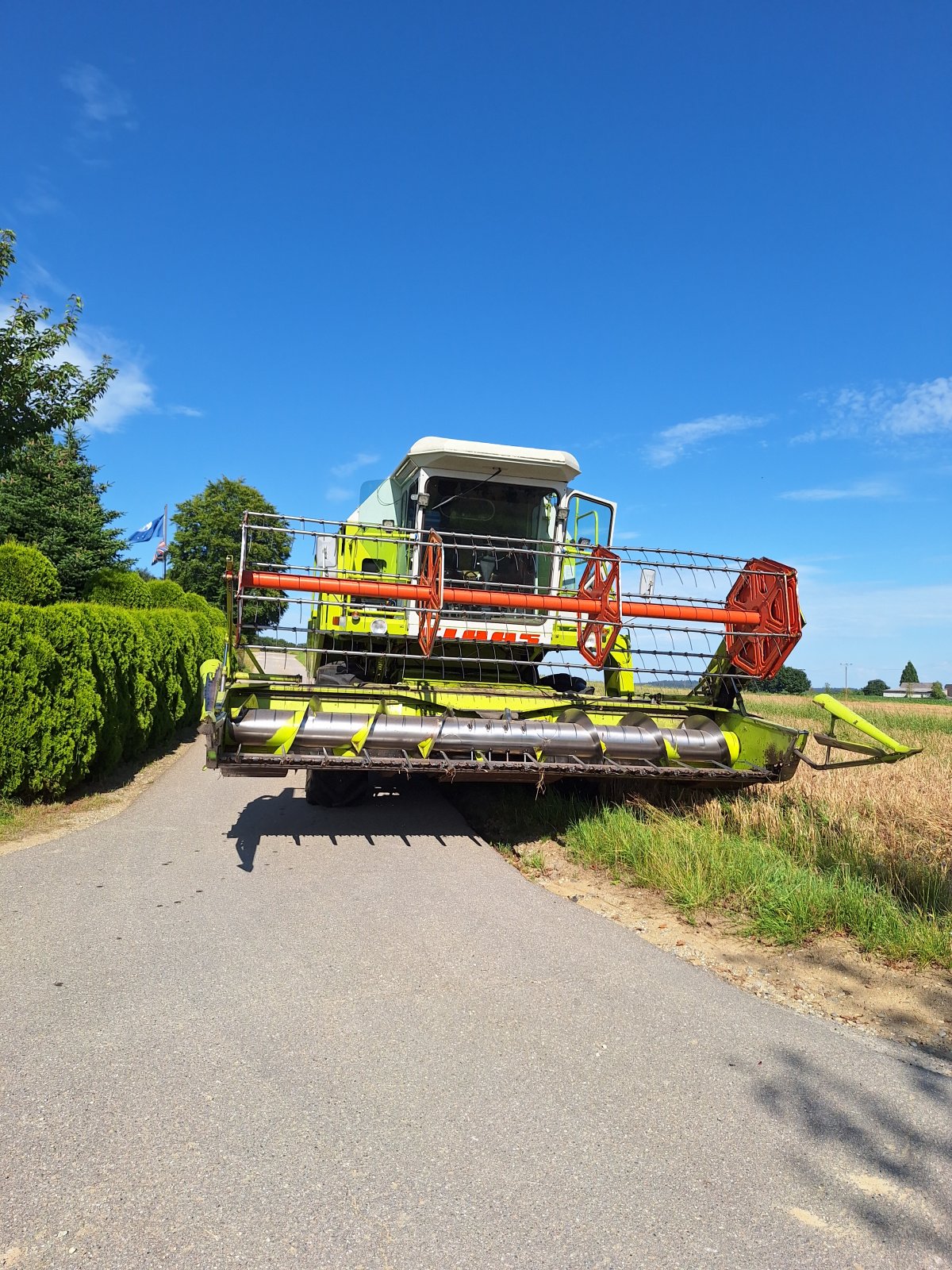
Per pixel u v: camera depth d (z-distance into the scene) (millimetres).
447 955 4246
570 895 5457
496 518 8406
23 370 11766
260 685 6379
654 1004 3721
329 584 5973
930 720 20594
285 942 4363
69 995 3646
